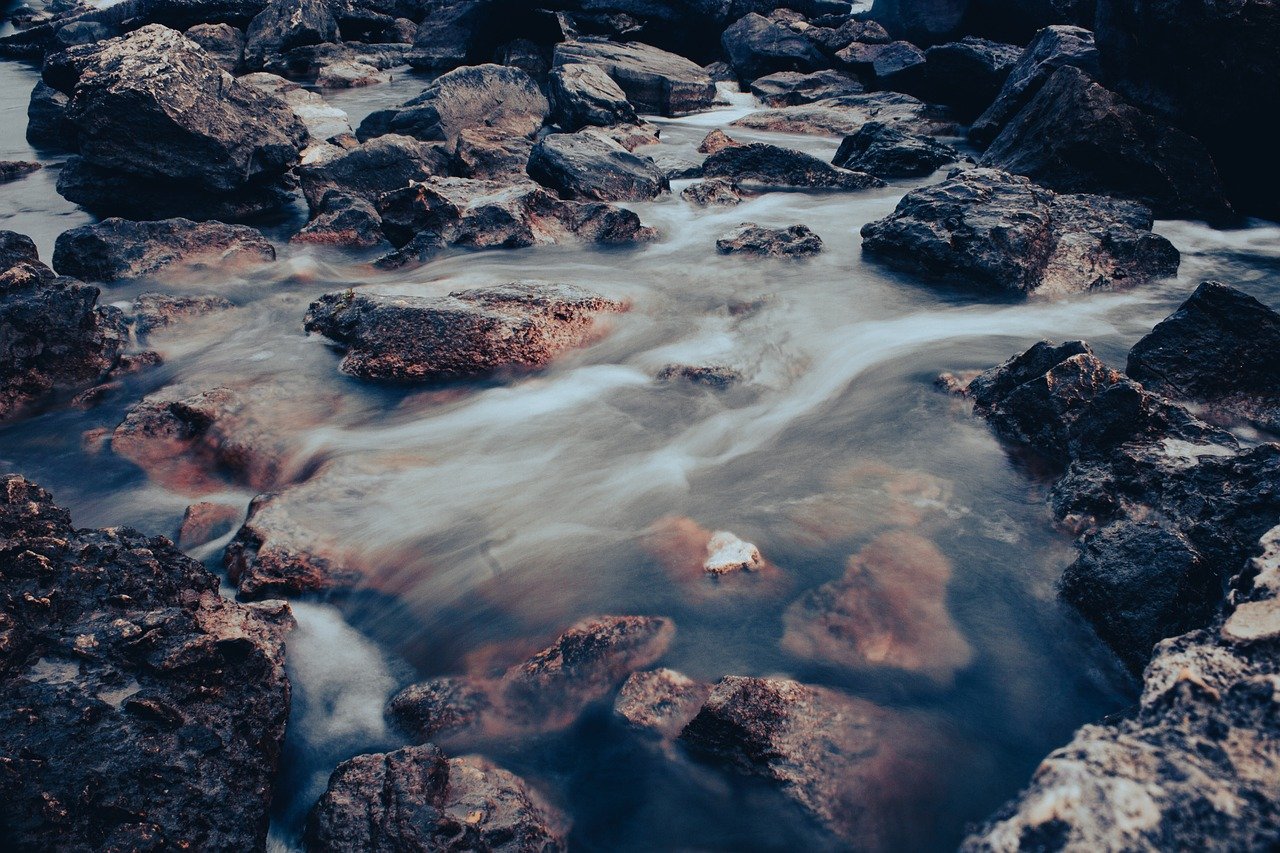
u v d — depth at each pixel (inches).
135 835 136.5
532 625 196.7
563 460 263.4
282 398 297.9
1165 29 486.3
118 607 172.1
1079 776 105.8
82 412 306.2
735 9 1130.0
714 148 692.1
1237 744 108.1
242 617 188.7
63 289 319.0
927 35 1024.2
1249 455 195.2
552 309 327.3
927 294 386.3
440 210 452.4
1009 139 571.8
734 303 374.0
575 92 725.9
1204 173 491.5
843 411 285.6
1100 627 181.5
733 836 150.2
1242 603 133.0
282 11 1090.1
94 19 1201.4
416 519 234.7
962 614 191.3
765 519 226.4
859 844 145.0
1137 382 247.4
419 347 307.0
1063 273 389.4
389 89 984.9
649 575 208.4
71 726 145.3
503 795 152.0
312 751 172.7
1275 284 399.9
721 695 160.6
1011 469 241.3
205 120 501.7
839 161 669.9
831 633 186.5
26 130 773.9
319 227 482.3
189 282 418.0
